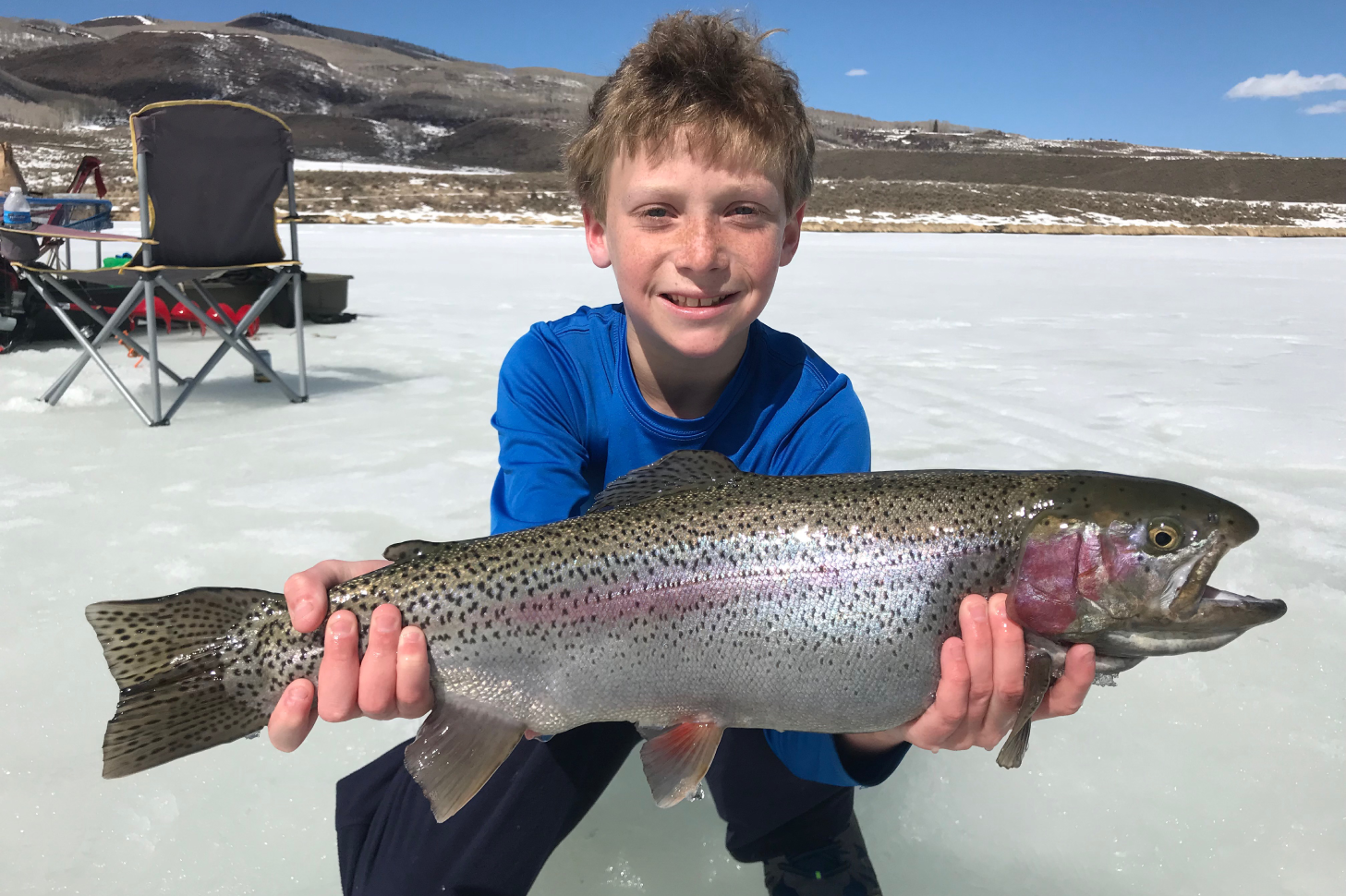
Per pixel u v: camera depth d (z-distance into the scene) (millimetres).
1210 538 519
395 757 641
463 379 2211
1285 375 2293
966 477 575
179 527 1177
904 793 731
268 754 755
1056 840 667
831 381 741
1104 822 680
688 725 579
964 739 558
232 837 656
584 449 731
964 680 526
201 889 607
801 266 6020
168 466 1466
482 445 1615
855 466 716
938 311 3680
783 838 643
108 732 536
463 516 1231
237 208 1770
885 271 5797
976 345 2777
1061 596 535
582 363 731
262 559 1078
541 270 5180
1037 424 1727
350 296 3805
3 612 931
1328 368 2412
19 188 2039
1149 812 686
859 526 562
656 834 695
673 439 715
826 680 559
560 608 569
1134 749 757
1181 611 524
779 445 721
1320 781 705
